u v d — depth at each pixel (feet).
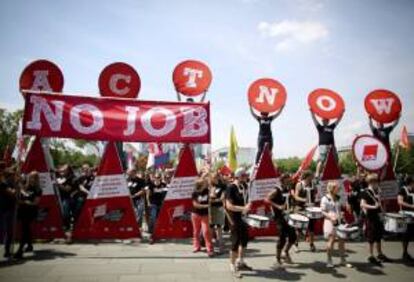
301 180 34.19
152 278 22.91
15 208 27.61
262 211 37.04
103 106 33.96
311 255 29.58
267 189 37.40
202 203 29.07
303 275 24.02
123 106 34.35
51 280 22.20
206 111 35.42
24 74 34.47
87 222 33.01
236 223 24.29
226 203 24.41
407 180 31.42
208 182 30.37
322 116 41.37
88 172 40.93
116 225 33.42
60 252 29.35
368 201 27.68
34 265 25.43
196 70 38.88
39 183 29.89
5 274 23.26
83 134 32.96
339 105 41.91
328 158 40.16
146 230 41.86
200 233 30.66
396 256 29.55
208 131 35.19
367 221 27.78
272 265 26.43
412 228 28.30
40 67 34.86
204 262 26.91
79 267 25.13
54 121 32.58
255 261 27.55
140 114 34.35
